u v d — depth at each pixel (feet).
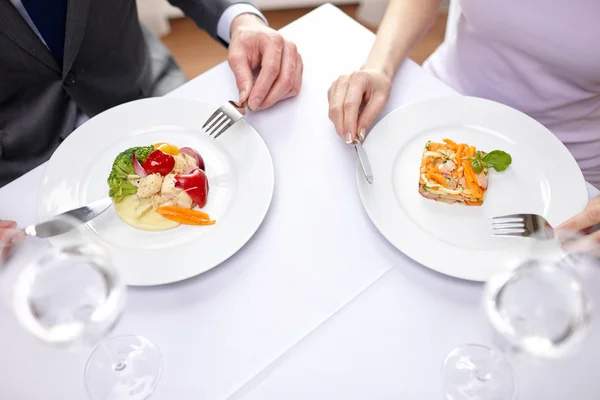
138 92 3.57
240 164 2.47
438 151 2.46
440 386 2.00
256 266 2.24
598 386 1.96
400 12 2.98
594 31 2.76
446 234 2.28
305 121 2.65
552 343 1.78
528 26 2.88
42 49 2.99
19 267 2.17
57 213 2.35
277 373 2.03
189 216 2.33
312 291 2.18
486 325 2.10
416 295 2.17
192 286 2.19
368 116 2.58
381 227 2.27
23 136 3.11
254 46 2.78
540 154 2.48
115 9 3.20
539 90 3.09
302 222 2.35
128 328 2.11
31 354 2.05
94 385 1.99
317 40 2.96
